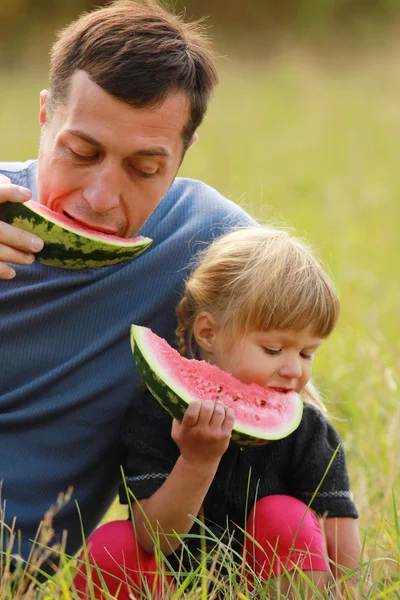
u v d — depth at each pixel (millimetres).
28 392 4562
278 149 18156
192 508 4133
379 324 8375
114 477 4824
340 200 14055
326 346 7504
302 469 4531
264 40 30281
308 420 4578
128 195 4203
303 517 4145
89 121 4086
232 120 20781
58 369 4570
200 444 3996
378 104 22719
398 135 19609
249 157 17344
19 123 18703
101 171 4133
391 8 32250
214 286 4449
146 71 4113
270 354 4332
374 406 6164
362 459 5488
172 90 4188
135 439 4457
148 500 4234
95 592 4160
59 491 4637
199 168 15828
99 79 4086
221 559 4297
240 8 31578
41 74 25078
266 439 4109
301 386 4422
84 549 3910
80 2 30016
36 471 4590
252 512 4348
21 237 4059
